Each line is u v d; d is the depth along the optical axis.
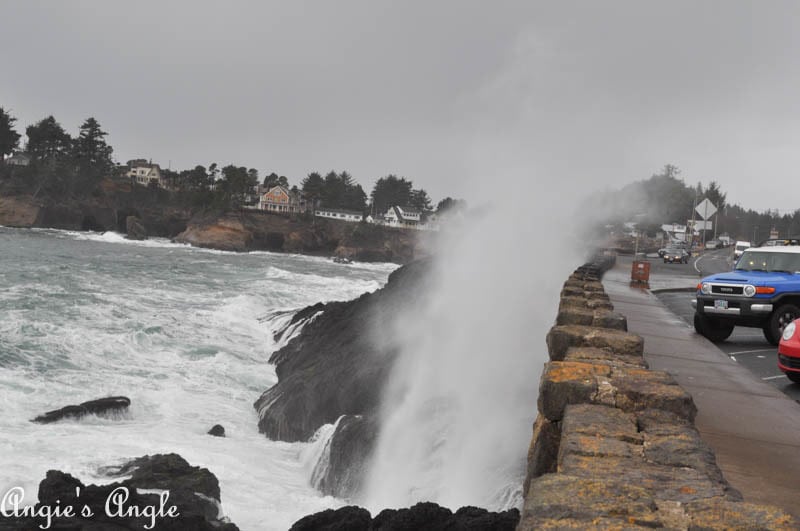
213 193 146.88
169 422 15.05
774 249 14.93
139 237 128.62
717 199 116.31
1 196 130.62
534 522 2.28
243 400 17.97
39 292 29.39
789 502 4.32
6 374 16.67
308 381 16.53
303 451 13.70
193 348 22.56
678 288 27.22
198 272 55.53
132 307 28.11
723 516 2.37
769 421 6.57
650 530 2.21
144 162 190.75
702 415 6.70
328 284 52.56
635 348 5.58
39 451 11.62
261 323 29.12
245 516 9.91
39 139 160.62
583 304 8.39
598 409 3.77
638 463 2.97
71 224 137.25
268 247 139.88
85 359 19.16
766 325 13.93
